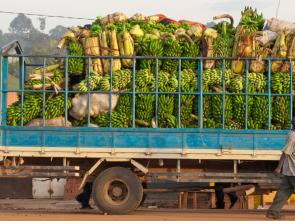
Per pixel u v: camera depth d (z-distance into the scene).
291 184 12.10
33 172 13.83
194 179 13.66
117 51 13.88
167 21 15.02
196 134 13.52
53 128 13.63
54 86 13.77
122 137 13.59
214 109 13.65
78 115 13.81
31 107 13.77
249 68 13.73
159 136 13.55
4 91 13.74
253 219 12.62
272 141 13.48
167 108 13.65
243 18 14.02
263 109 13.57
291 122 13.52
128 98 13.74
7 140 13.70
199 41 13.95
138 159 13.87
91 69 13.89
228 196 17.64
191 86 13.74
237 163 13.83
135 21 14.54
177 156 13.49
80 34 14.19
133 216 13.30
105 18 14.59
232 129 13.48
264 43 13.85
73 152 13.60
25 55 13.73
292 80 13.60
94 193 13.77
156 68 13.70
